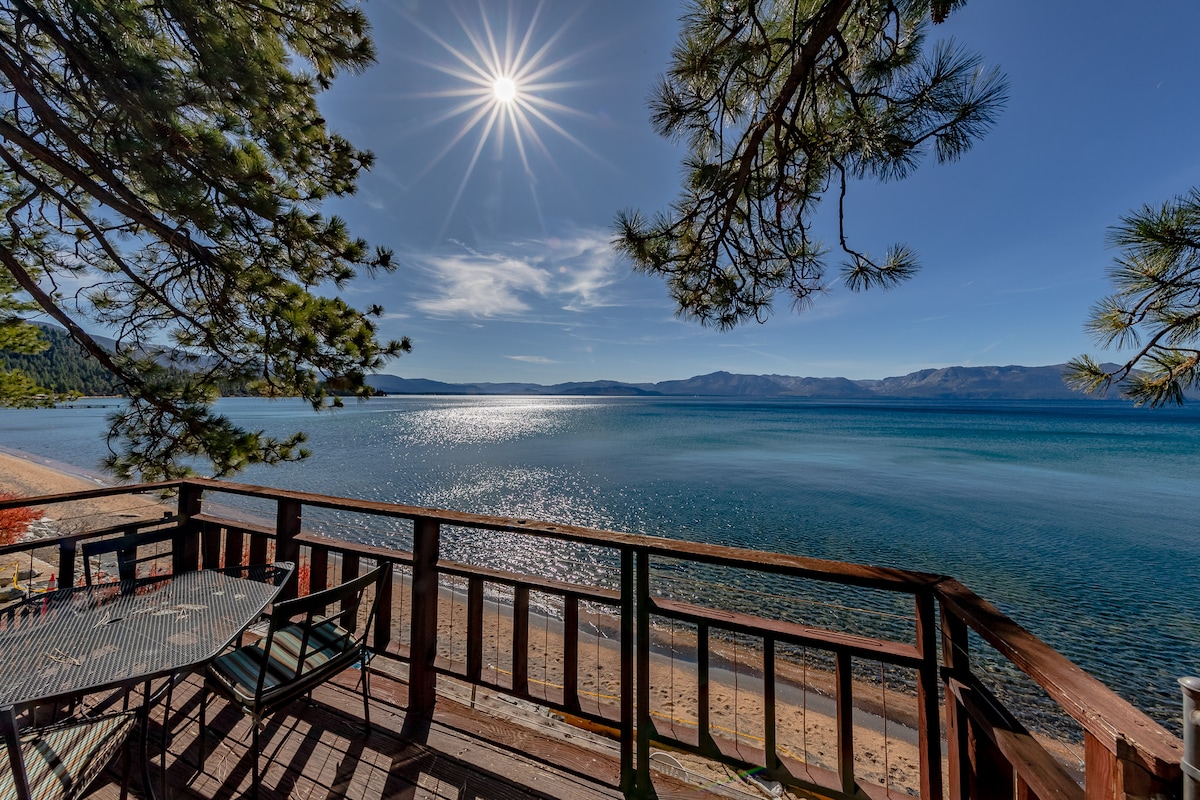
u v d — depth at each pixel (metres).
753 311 3.87
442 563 2.65
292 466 27.66
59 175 4.89
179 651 1.83
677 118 3.29
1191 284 2.76
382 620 2.84
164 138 3.67
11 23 4.05
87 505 16.50
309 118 5.05
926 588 1.69
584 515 17.50
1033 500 20.11
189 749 2.39
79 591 2.31
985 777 1.49
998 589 11.09
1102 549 13.91
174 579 2.48
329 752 2.38
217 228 4.00
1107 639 8.91
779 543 14.37
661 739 2.16
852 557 13.25
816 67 2.92
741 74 3.11
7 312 5.64
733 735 5.64
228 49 3.89
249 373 4.82
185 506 3.51
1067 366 3.38
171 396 4.60
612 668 7.06
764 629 1.99
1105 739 0.85
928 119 2.75
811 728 5.93
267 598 2.29
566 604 2.37
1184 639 8.84
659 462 29.62
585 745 2.48
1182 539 14.89
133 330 4.93
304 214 4.91
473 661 2.58
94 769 1.63
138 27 3.62
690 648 8.34
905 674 7.48
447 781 2.22
